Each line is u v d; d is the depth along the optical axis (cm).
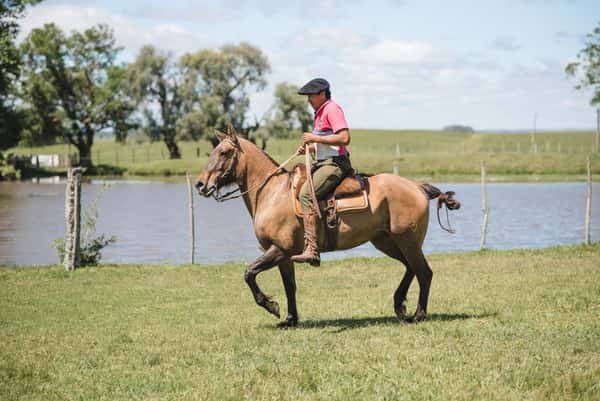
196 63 8950
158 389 722
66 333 1036
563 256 1836
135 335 1008
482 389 682
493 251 1970
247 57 8881
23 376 790
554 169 6638
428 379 720
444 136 14800
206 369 791
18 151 11894
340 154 979
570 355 800
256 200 1013
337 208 969
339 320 1085
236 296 1371
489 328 953
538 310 1084
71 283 1546
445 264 1747
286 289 1036
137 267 1783
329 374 747
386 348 852
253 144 1030
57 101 8388
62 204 4272
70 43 8138
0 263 2011
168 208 4109
